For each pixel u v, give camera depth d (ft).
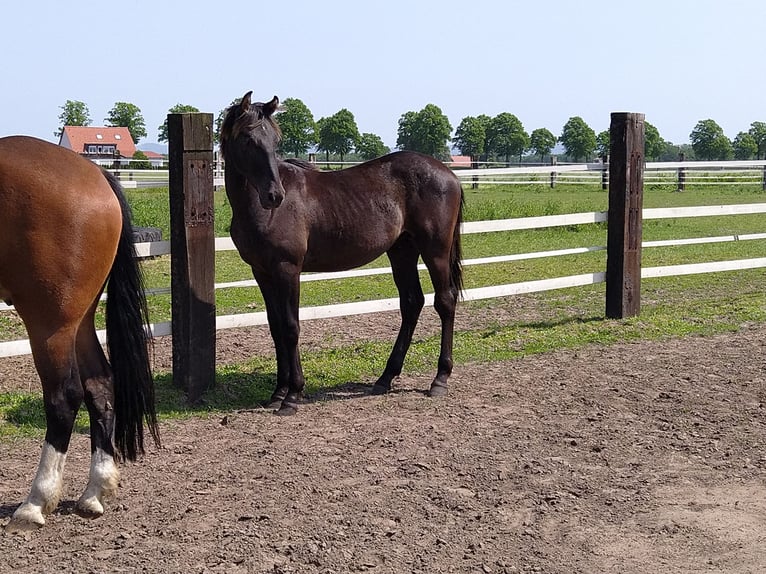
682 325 27.96
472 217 57.21
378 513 13.66
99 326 26.76
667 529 13.21
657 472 15.70
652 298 33.63
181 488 14.69
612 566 12.03
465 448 16.94
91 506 13.34
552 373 22.70
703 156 234.17
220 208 58.03
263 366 23.35
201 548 12.33
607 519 13.61
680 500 14.39
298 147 199.41
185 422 18.72
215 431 18.08
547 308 31.58
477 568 11.91
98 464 13.69
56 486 13.19
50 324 12.77
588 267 41.60
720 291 35.01
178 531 12.89
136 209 54.80
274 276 19.36
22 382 21.77
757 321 28.66
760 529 13.28
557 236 52.75
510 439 17.54
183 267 20.02
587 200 78.84
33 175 12.44
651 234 53.26
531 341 26.02
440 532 13.03
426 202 21.01
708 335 26.89
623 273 28.76
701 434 17.88
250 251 19.35
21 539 12.64
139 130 230.68
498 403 20.20
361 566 11.87
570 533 13.07
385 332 27.81
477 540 12.78
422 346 25.43
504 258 29.14
